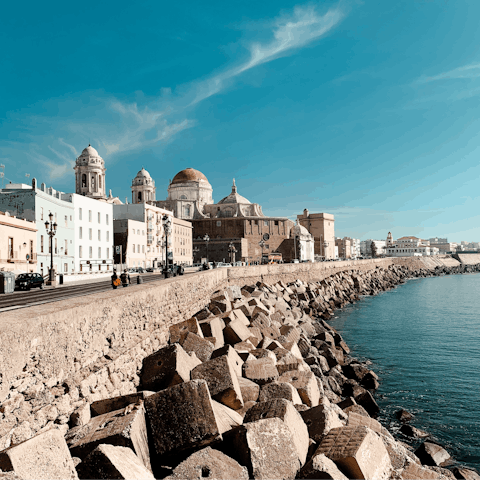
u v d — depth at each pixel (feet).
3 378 21.95
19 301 65.46
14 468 16.75
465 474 42.39
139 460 22.49
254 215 473.67
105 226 229.86
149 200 455.22
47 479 17.83
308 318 141.38
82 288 100.78
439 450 49.98
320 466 24.56
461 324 144.46
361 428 28.71
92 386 31.89
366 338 122.31
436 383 78.84
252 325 78.23
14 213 158.30
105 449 20.90
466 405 67.36
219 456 24.43
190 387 27.40
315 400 43.70
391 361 95.61
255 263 386.73
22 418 23.43
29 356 24.53
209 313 75.97
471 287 317.22
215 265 278.05
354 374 79.30
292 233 465.47
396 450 34.37
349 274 303.27
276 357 55.77
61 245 182.39
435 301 219.00
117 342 38.78
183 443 25.81
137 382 41.11
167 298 61.52
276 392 38.04
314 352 79.77
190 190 472.85
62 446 19.42
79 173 339.16
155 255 290.97
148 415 27.07
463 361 94.53
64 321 28.94
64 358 28.73
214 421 26.35
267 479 24.08
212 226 433.89
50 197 171.73
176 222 337.93
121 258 239.09
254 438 25.17
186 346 49.34
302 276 254.27
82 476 20.29
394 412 65.16
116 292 45.62
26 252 148.56
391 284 337.52
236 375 40.65
